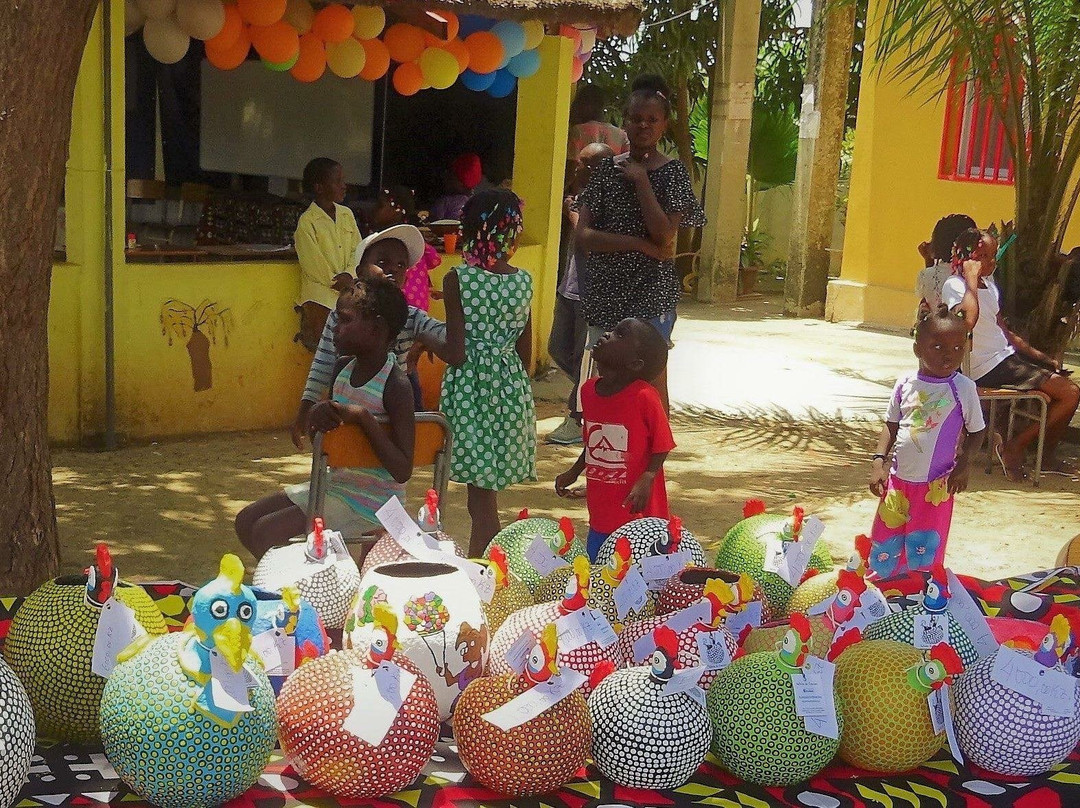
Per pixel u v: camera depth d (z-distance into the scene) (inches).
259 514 179.2
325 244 337.1
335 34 331.0
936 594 128.7
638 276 246.8
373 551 143.0
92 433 314.3
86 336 308.7
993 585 160.6
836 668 118.6
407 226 227.6
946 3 325.7
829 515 277.6
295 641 119.6
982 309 317.7
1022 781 116.7
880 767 115.3
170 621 140.3
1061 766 119.8
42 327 165.6
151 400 323.0
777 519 152.1
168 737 99.6
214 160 423.8
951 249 319.0
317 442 170.1
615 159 248.7
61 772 109.7
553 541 144.6
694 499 287.4
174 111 412.5
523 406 206.4
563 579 141.1
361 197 456.1
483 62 378.3
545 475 305.6
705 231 660.7
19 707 101.3
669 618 119.5
